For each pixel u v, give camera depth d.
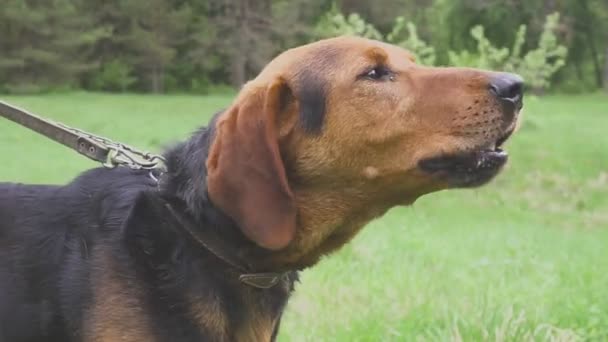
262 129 1.34
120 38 16.28
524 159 6.86
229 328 1.36
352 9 16.28
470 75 1.38
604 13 16.28
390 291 2.12
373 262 2.61
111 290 1.35
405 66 1.39
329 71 1.38
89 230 1.38
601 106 12.24
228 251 1.36
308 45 1.41
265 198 1.34
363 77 1.37
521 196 6.06
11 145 7.06
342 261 2.57
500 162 1.38
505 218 5.15
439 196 5.77
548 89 15.90
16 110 1.50
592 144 7.44
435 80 1.38
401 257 2.78
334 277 2.31
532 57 6.34
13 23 14.55
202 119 10.95
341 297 2.09
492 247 3.18
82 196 1.41
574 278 2.39
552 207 5.85
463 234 3.79
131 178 1.42
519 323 1.83
